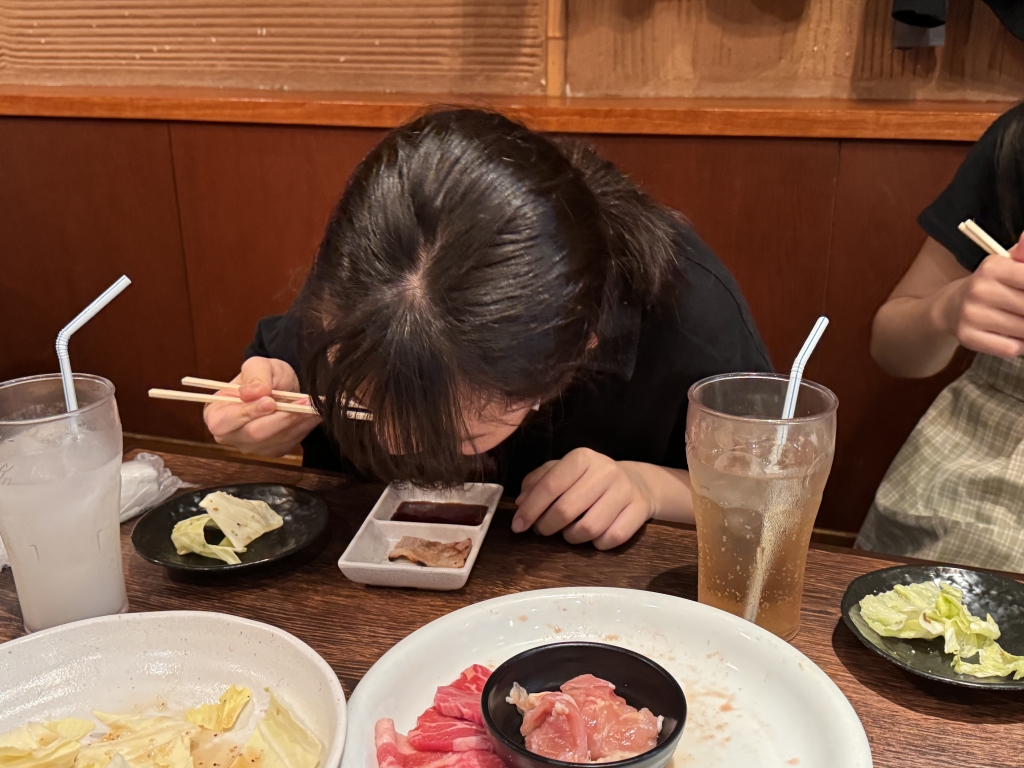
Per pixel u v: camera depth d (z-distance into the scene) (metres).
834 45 2.27
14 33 2.92
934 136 2.04
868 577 0.95
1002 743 0.76
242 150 2.57
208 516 1.08
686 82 2.39
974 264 1.65
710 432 0.85
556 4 2.38
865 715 0.80
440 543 1.07
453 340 0.73
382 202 0.79
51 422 0.88
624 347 1.17
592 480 1.10
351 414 0.81
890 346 1.76
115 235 2.80
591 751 0.71
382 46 2.59
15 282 2.96
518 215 0.77
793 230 2.22
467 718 0.76
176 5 2.72
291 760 0.72
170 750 0.75
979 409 1.60
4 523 0.89
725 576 0.90
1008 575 1.00
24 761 0.73
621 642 0.87
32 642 0.83
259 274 2.71
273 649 0.83
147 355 2.95
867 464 2.43
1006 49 2.16
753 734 0.76
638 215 1.13
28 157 2.78
